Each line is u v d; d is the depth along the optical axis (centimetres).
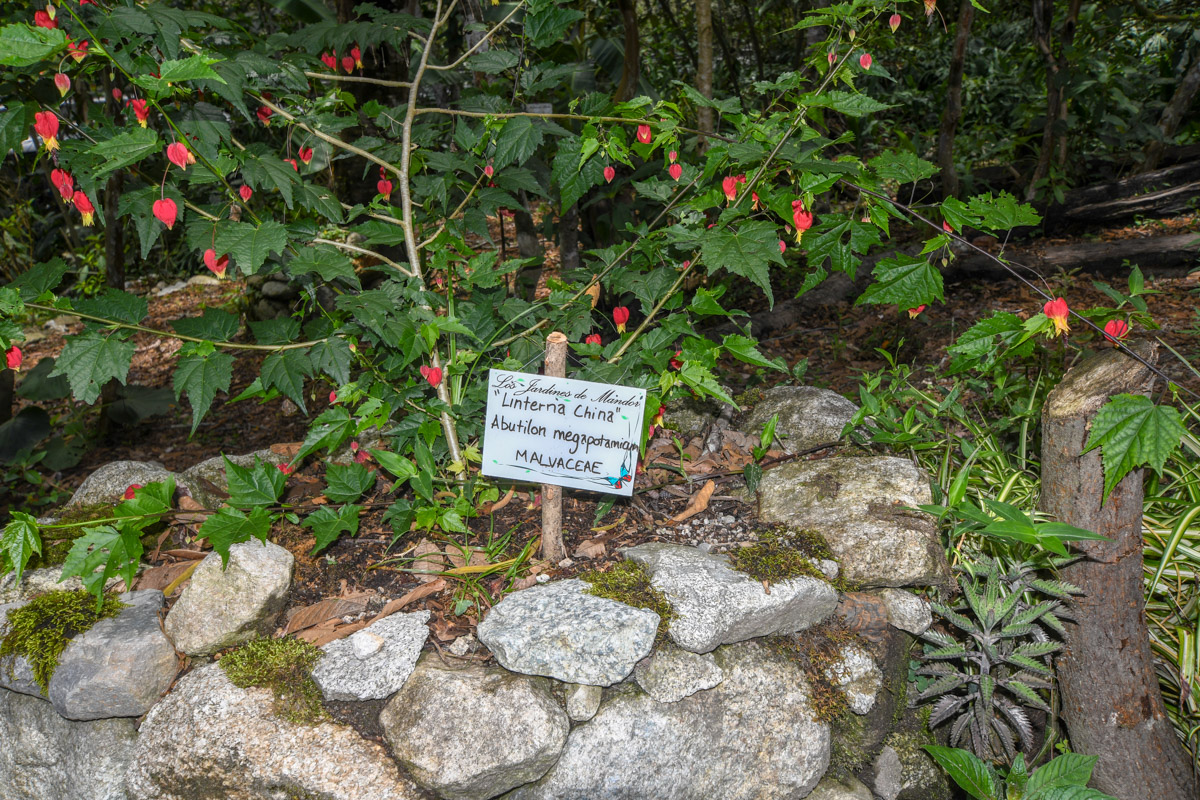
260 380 201
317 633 194
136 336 650
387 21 242
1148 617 221
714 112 507
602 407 195
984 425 284
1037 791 161
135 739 190
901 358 456
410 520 212
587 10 539
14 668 196
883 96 845
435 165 233
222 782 172
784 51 943
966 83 915
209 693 181
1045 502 200
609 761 177
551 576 206
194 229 176
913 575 203
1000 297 533
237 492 205
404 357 212
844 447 257
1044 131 677
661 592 192
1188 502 238
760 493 241
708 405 295
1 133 172
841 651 201
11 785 201
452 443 231
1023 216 176
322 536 203
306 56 231
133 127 172
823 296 554
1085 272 559
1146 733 193
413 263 226
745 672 191
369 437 284
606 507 227
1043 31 638
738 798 185
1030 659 196
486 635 184
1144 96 757
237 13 735
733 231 191
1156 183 652
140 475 256
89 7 193
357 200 426
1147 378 187
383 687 178
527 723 172
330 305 386
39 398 426
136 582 216
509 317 242
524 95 235
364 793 168
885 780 201
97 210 191
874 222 191
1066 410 189
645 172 430
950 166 604
